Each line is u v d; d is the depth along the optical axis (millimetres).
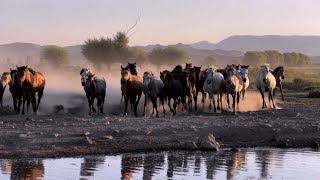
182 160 17688
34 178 14555
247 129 22578
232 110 30625
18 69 26906
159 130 21656
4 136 19234
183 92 28547
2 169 15469
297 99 42812
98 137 20094
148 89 27328
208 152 19469
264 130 22688
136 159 17656
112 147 19156
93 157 17719
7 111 27531
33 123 22938
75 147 18734
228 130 22438
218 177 15391
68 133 20438
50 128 21484
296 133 22781
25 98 27438
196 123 23984
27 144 18625
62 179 14570
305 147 21141
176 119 25516
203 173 15836
